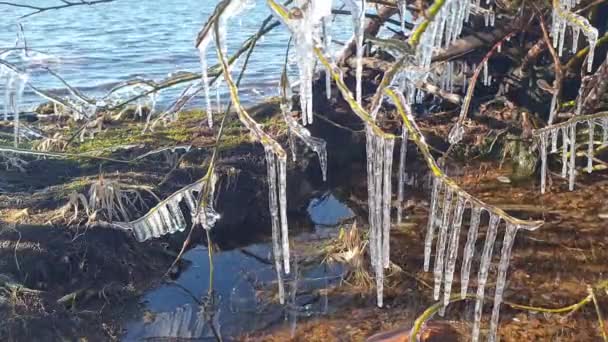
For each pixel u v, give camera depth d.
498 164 6.69
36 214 4.95
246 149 6.39
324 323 4.17
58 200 5.19
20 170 5.85
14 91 5.77
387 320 4.17
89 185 5.42
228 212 5.51
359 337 3.98
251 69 10.94
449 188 3.09
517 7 5.94
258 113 7.34
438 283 3.37
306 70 3.03
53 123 7.43
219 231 5.37
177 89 9.25
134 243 4.86
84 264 4.51
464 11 4.14
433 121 7.33
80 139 6.71
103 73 11.34
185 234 5.20
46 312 4.05
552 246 5.12
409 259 4.93
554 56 5.61
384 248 3.22
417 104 7.70
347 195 6.14
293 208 5.89
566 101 6.65
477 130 7.04
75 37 14.80
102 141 6.70
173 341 3.97
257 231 5.44
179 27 16.31
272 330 4.11
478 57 6.75
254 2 3.05
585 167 6.41
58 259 4.47
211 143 6.57
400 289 4.55
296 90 7.43
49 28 15.89
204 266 4.90
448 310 4.29
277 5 2.88
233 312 4.31
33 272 4.34
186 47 13.67
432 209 3.50
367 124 3.09
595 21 6.29
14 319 3.93
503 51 6.71
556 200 5.93
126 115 7.55
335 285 4.62
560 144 6.43
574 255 4.99
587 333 4.02
